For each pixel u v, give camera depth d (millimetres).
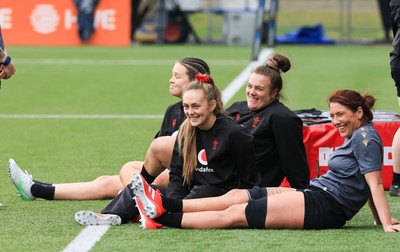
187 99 22250
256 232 21859
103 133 39719
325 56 74562
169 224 22172
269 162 24078
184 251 20266
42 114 45594
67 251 20391
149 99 51031
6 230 22484
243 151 22484
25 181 25641
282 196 22109
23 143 37125
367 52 78750
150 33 91938
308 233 21797
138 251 20297
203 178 22781
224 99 48938
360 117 21984
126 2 83312
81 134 39469
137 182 21781
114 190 25984
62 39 82688
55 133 39719
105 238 21406
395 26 27656
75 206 25266
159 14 88188
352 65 67062
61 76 61344
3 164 32375
